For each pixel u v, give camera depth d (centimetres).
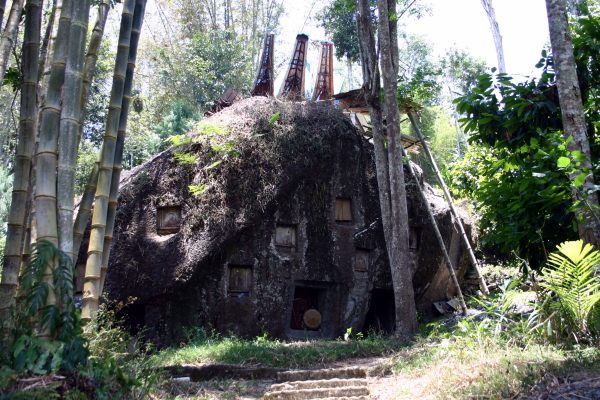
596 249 659
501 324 725
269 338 1098
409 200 1292
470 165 1596
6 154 2067
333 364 805
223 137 1176
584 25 801
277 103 1267
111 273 1076
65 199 501
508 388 467
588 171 630
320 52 1727
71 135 514
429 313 1352
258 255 1128
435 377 560
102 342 570
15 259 532
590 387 435
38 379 400
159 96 2380
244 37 2619
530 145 786
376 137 1149
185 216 1126
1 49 672
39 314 470
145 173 1178
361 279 1210
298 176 1171
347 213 1243
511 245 875
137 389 521
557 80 722
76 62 525
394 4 1171
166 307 1067
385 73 1095
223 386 678
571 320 646
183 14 2736
